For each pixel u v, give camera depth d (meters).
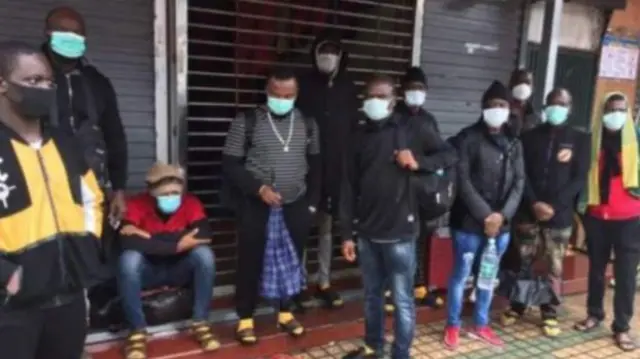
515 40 4.60
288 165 3.07
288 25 4.02
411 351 3.48
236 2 3.73
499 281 3.85
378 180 2.90
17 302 1.74
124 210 2.89
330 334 3.46
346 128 3.53
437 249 3.89
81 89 2.58
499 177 3.36
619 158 3.55
